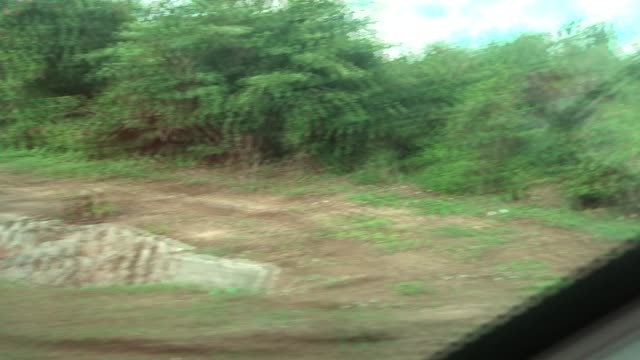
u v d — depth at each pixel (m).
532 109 14.61
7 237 11.17
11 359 5.51
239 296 7.77
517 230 11.36
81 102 19.59
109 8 19.94
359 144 17.06
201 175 16.56
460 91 17.22
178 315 6.80
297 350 5.79
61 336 6.04
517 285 8.09
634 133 12.70
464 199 14.12
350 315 6.88
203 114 16.89
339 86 16.73
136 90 17.27
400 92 17.31
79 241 10.98
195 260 9.88
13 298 7.50
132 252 10.32
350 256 9.99
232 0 17.00
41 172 16.27
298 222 12.23
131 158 17.72
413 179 15.99
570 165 13.80
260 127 16.95
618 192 12.74
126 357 5.60
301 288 8.38
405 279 8.62
